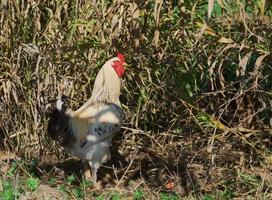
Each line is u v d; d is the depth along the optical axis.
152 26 9.08
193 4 8.62
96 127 8.38
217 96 9.25
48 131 8.80
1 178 8.68
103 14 9.10
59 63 9.60
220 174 8.62
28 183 8.39
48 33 9.67
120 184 8.73
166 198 8.11
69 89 9.66
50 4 9.86
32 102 9.70
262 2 8.06
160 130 9.98
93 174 8.58
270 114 9.05
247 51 8.42
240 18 8.19
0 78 9.73
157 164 9.28
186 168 8.66
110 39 9.17
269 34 8.15
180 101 9.36
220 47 8.57
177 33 8.93
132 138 9.98
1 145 9.98
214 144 8.98
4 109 9.78
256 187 8.19
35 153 9.80
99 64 9.47
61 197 8.16
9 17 9.65
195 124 9.34
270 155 8.62
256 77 8.22
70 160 9.66
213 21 8.59
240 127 8.70
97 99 8.56
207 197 8.12
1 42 9.72
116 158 9.65
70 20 9.66
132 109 9.91
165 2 8.93
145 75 9.52
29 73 9.64
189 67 9.41
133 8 8.70
